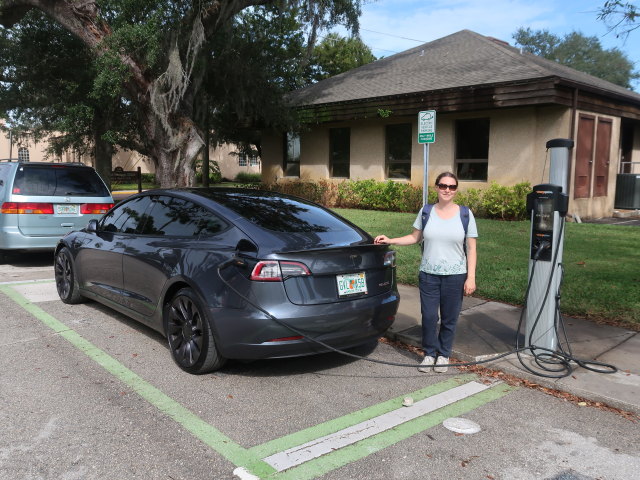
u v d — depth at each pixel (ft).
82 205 28.73
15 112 62.28
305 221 15.02
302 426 11.40
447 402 12.82
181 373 14.25
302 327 12.76
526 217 43.42
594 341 16.58
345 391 13.39
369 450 10.43
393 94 48.55
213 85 56.44
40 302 21.44
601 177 48.37
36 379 13.60
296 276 12.83
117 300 17.69
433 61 55.26
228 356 13.26
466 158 48.08
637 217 49.34
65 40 52.85
